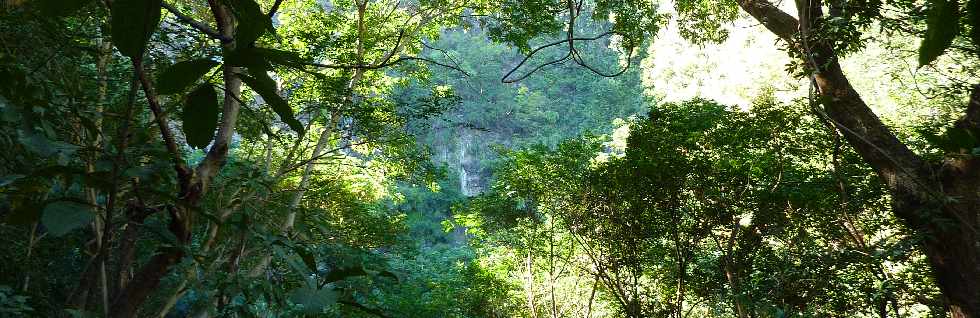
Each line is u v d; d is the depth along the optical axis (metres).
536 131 46.28
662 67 29.69
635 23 9.82
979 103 6.86
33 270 4.36
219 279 1.63
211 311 1.68
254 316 1.61
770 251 9.14
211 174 2.50
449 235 36.88
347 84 10.73
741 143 9.01
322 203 12.09
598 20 10.27
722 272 9.43
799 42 7.78
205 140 0.90
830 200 8.64
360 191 14.57
